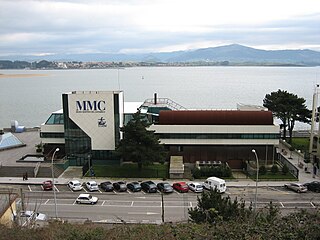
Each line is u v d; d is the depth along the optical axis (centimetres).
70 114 5875
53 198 4612
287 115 6981
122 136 5841
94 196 4706
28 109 16188
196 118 6066
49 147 6338
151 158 5262
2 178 5312
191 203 4438
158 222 3834
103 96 5809
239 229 1975
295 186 4825
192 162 6100
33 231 2420
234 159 6072
